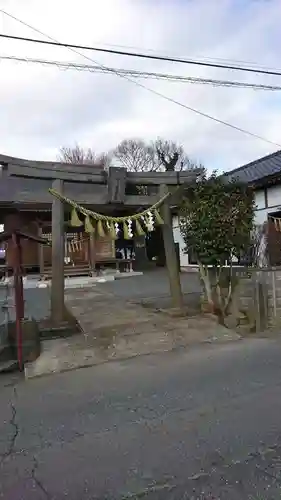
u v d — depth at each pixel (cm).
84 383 512
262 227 1315
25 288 1511
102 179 830
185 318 838
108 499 264
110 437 353
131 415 399
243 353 609
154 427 367
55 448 339
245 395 433
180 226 873
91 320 849
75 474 296
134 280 1648
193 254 866
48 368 578
